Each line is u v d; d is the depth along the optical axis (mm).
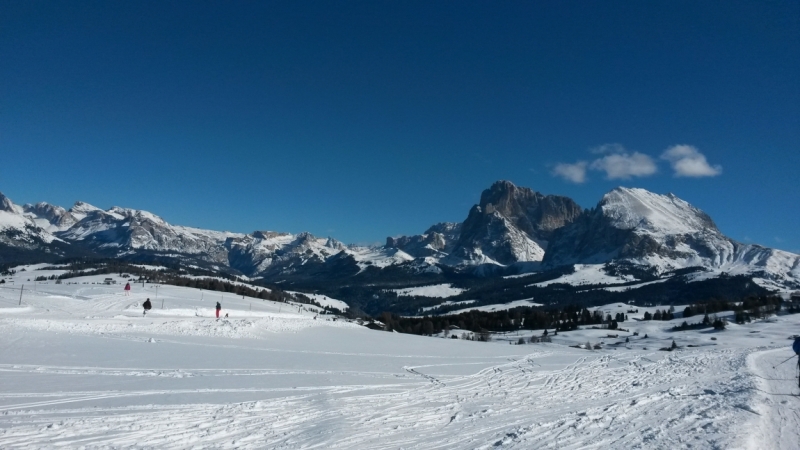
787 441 16141
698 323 108312
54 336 34406
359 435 15531
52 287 97625
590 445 15484
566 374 34062
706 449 14953
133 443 13406
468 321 131375
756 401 22688
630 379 32062
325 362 32938
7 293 69438
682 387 28391
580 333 102750
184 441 13930
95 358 27203
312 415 17859
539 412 20719
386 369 31750
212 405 18250
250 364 29359
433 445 14961
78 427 14438
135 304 63562
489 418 19125
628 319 141750
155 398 18750
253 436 14852
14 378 20734
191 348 34594
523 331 116000
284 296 176375
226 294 113125
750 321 108000
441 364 36250
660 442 15836
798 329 89438
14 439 13023
